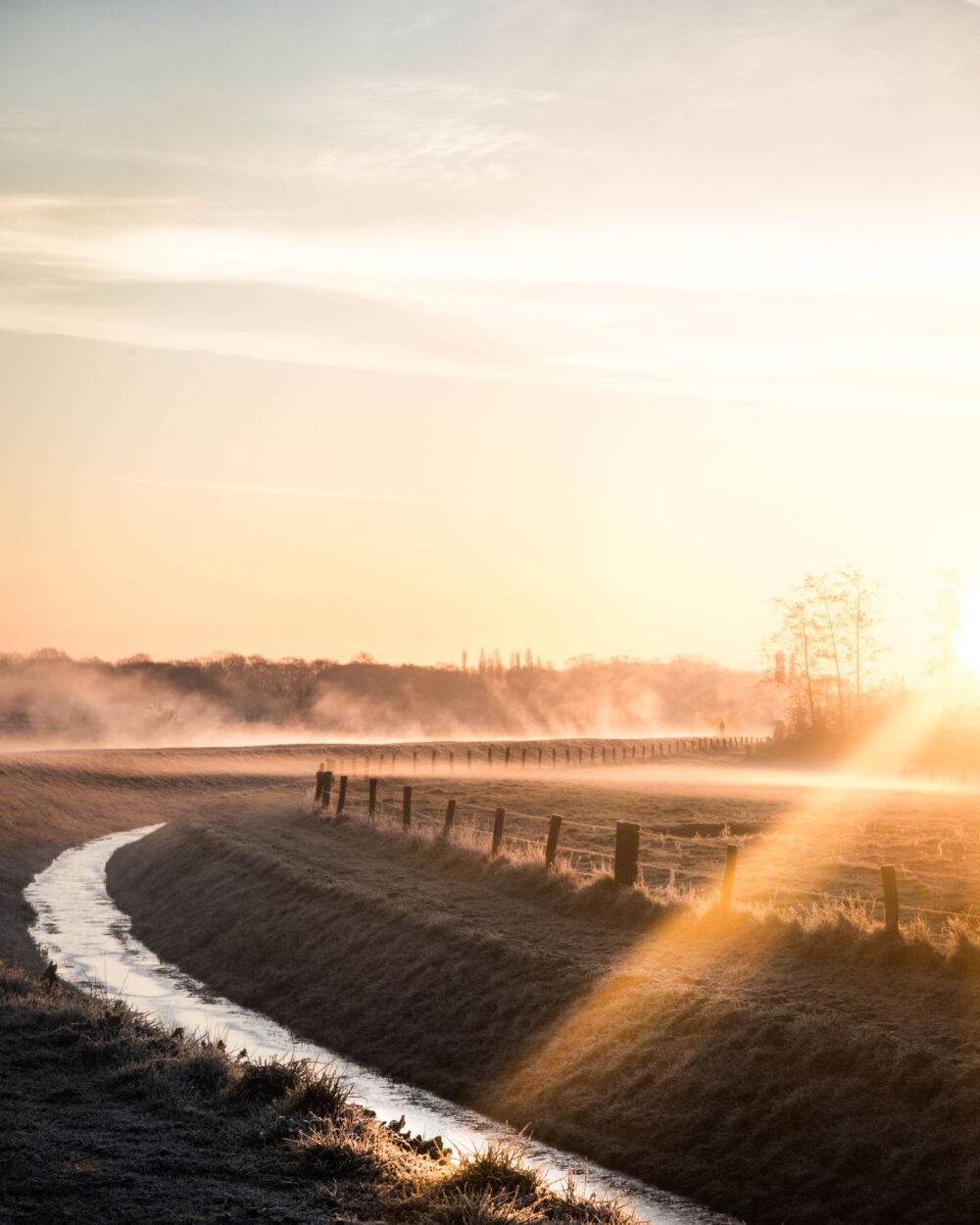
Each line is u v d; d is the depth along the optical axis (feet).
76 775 215.72
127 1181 27.25
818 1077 45.62
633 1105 49.16
